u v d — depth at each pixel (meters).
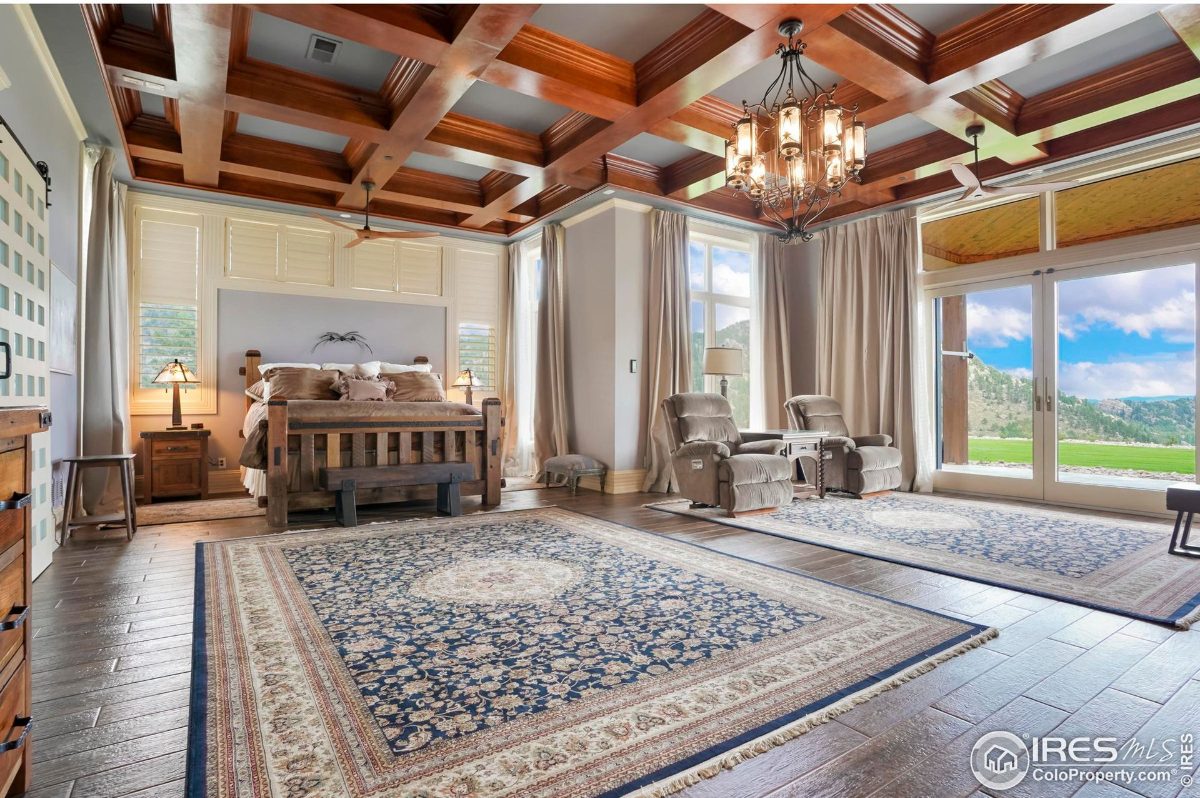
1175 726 1.59
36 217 2.87
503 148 4.95
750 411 6.96
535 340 7.26
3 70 2.48
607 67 3.86
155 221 5.71
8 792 1.29
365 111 4.35
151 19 3.50
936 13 3.43
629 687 1.79
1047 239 5.23
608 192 5.75
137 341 5.61
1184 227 4.47
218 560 3.22
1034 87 4.34
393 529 4.04
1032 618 2.38
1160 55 3.88
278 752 1.45
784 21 3.10
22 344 2.66
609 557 3.29
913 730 1.57
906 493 5.73
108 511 4.68
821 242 6.76
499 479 5.09
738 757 1.43
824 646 2.08
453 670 1.91
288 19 3.07
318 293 6.45
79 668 1.93
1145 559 3.25
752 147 3.52
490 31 3.17
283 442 4.17
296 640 2.14
